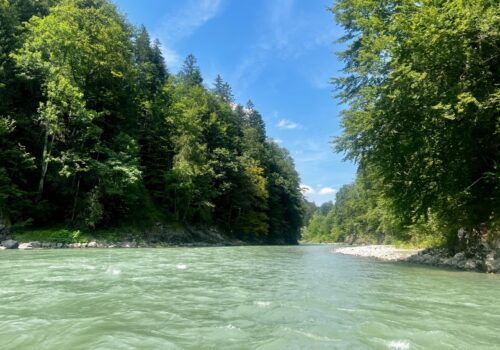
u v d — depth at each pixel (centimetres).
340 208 12900
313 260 1958
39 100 3062
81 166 2964
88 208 2845
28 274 1006
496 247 1462
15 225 2477
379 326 528
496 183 1562
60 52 3067
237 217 5797
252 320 554
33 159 2703
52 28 3011
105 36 3519
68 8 3388
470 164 1653
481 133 1598
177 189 4156
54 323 503
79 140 2995
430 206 1831
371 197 3359
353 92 2398
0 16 2944
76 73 3216
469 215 1677
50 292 738
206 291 812
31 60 2906
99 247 2681
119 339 438
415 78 1488
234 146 6294
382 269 1451
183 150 4194
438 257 1827
